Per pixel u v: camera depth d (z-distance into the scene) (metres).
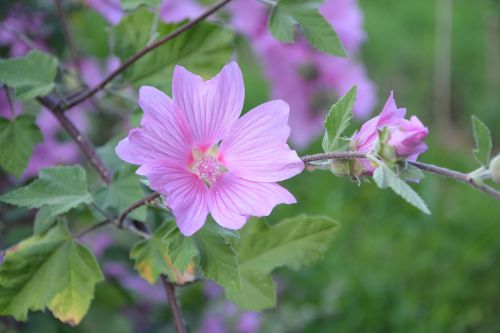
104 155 0.49
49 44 0.65
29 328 0.59
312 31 0.44
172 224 0.43
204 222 0.36
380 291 0.84
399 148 0.34
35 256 0.43
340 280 0.83
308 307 0.80
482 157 0.36
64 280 0.43
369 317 0.83
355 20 0.70
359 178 0.36
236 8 0.72
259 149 0.37
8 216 0.60
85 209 0.49
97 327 0.58
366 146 0.36
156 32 0.47
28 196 0.42
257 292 0.45
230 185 0.37
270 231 0.45
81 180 0.42
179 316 0.44
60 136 0.68
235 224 0.35
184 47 0.47
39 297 0.43
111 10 0.64
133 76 0.47
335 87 0.76
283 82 0.76
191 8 0.67
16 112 0.61
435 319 0.83
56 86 0.46
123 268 0.65
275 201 0.36
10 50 0.64
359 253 0.88
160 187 0.35
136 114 0.45
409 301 0.83
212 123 0.37
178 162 0.37
